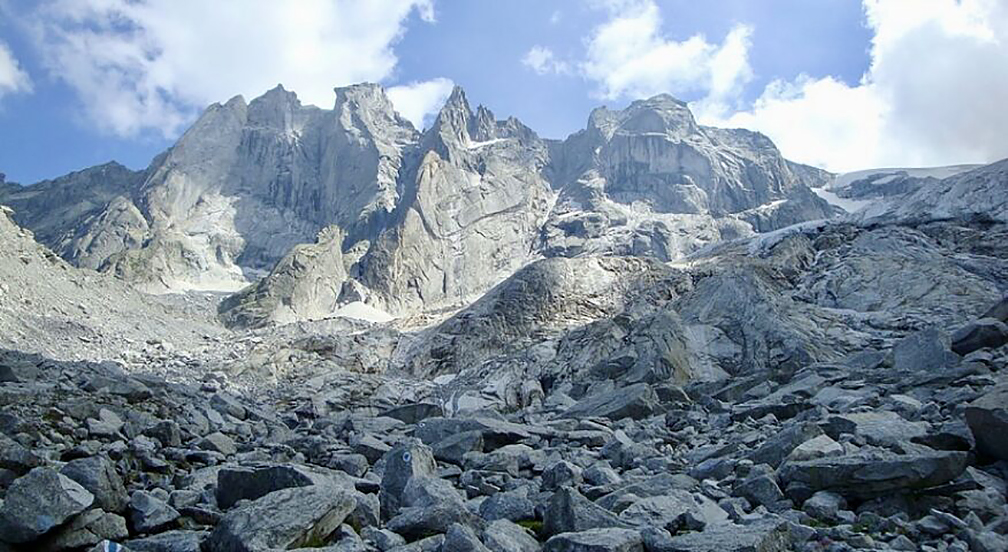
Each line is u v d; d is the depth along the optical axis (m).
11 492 7.67
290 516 7.62
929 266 48.12
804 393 17.69
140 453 12.41
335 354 55.94
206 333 67.12
